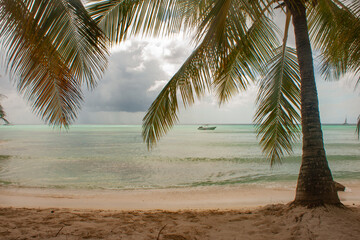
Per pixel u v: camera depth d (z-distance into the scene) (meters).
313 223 3.47
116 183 11.18
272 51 5.14
